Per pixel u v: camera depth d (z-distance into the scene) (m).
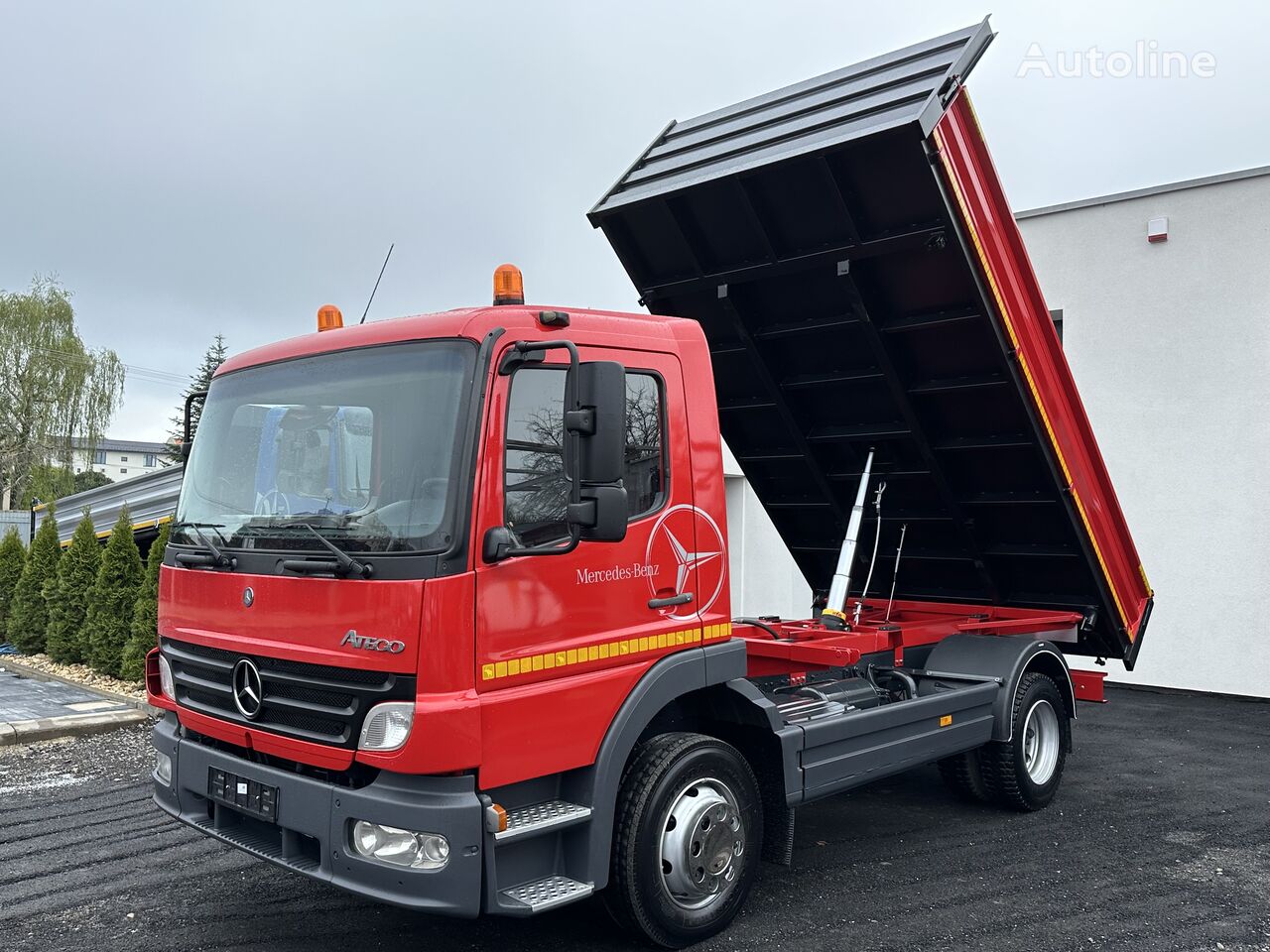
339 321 4.72
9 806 6.29
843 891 4.95
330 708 3.61
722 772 4.41
